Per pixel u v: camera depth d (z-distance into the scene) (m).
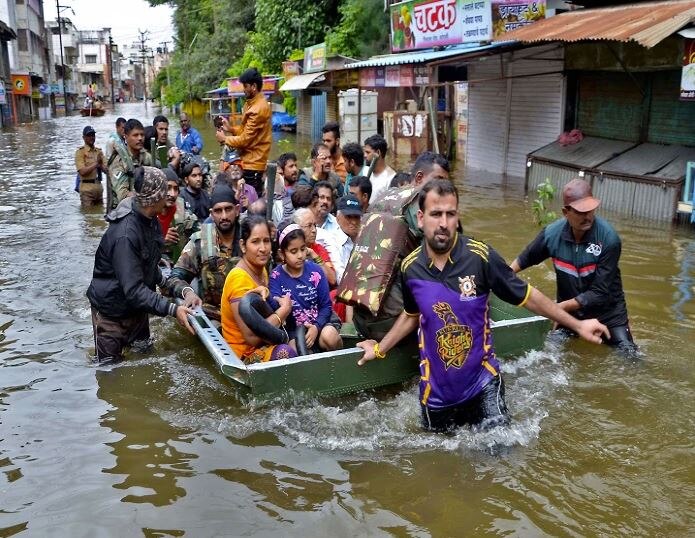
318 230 5.87
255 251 4.82
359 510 3.46
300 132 28.58
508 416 4.19
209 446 4.10
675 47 10.10
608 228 5.31
